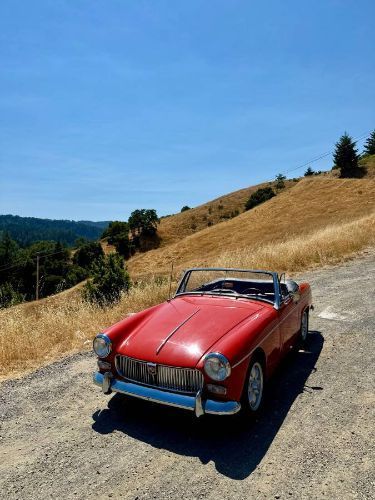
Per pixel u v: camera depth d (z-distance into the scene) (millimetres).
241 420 4145
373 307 8539
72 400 4777
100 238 115375
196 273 5828
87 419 4328
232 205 127250
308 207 59062
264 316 4602
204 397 3783
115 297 10828
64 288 57594
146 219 105250
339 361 5730
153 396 3885
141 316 4879
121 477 3355
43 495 3170
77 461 3594
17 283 59094
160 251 60562
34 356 6449
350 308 8570
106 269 12891
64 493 3186
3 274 61344
